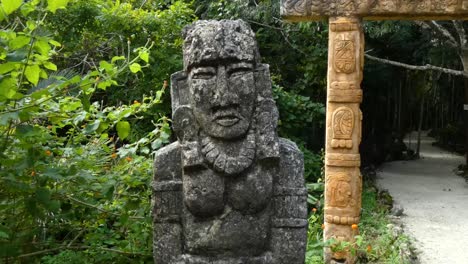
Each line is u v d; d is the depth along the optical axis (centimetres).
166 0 891
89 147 399
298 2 534
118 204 392
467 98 1363
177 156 311
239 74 304
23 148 323
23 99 324
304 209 307
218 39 303
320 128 1023
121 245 393
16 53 283
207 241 300
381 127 1454
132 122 638
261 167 304
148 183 387
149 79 705
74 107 337
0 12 267
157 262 307
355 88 535
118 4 677
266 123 307
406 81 1664
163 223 307
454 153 1670
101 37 707
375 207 819
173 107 315
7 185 317
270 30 981
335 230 540
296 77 1016
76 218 391
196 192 299
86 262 387
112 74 314
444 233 707
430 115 2148
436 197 962
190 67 310
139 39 709
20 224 355
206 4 980
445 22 1099
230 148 302
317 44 957
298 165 311
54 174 315
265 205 304
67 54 698
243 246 301
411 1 516
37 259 380
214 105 300
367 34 1076
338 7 529
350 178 538
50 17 666
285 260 304
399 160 1498
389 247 573
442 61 1207
